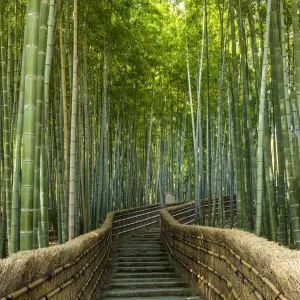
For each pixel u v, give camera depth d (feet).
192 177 62.13
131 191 41.63
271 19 16.21
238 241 9.34
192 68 33.35
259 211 13.88
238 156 19.38
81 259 12.01
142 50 32.73
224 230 11.85
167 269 22.02
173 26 31.27
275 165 21.44
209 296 13.85
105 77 27.84
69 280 9.78
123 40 29.17
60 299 8.86
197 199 28.12
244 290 9.20
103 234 18.54
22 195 9.46
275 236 16.38
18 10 22.62
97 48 28.30
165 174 50.19
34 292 6.92
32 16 9.63
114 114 38.55
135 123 42.57
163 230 29.40
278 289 6.15
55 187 31.55
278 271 5.66
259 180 13.97
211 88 35.58
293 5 14.58
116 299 16.11
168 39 32.89
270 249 7.03
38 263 6.86
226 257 11.57
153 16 31.89
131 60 32.09
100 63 30.17
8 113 18.22
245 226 19.60
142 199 48.42
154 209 40.91
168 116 47.21
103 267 19.47
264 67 14.28
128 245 28.55
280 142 18.49
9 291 5.74
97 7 24.59
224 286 11.80
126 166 40.52
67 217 19.19
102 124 28.78
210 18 28.86
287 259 5.93
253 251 7.67
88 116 25.70
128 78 34.58
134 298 16.28
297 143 16.65
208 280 14.26
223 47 24.95
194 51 30.99
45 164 15.03
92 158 28.86
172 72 37.32
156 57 34.73
